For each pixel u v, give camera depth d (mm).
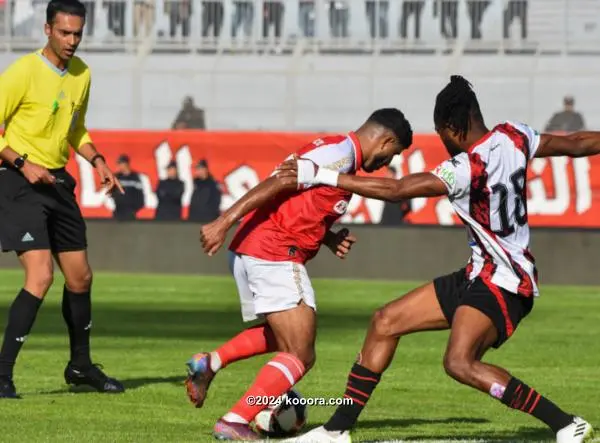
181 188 69562
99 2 75625
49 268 27000
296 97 74188
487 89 73688
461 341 19250
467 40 74812
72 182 27688
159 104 74312
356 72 73750
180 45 75500
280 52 75125
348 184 20250
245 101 74062
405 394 29078
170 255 69938
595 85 73062
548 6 74312
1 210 26844
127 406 26234
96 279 65688
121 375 31812
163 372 32500
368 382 20344
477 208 19469
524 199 19766
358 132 22141
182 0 75312
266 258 21750
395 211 68500
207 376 22797
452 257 67875
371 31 75188
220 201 69375
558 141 20094
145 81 74375
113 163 69812
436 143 67438
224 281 65750
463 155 19516
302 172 20625
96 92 74562
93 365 28328
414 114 73500
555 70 74062
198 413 25344
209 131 69250
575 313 51844
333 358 36156
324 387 29891
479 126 19891
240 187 69250
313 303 21984
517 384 19266
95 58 75438
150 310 51031
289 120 74250
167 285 62844
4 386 27047
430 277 68188
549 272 67375
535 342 41469
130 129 70750
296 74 74188
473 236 19688
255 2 75188
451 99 19875
